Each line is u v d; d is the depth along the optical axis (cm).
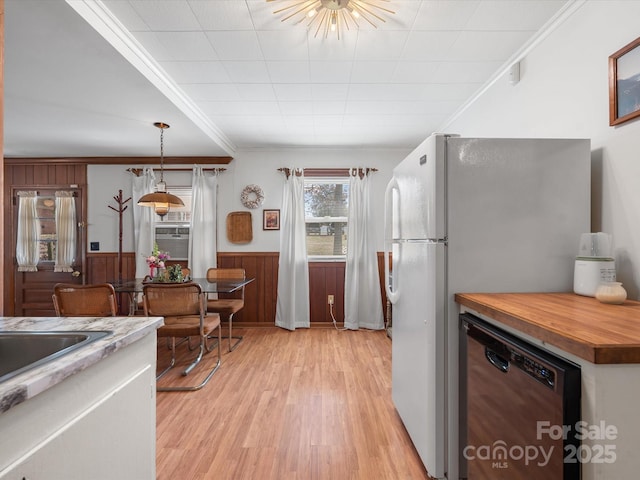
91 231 466
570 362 91
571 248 156
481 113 291
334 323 453
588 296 143
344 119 358
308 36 213
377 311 439
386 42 220
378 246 458
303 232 451
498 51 230
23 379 69
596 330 93
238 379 280
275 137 418
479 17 194
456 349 154
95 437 89
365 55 236
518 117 236
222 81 273
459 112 334
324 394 251
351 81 274
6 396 62
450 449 154
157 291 269
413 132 399
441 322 155
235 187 463
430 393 156
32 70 226
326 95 300
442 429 156
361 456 178
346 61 244
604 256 146
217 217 464
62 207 463
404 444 189
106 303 263
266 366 309
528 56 224
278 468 169
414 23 200
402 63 246
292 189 450
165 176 466
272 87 284
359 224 450
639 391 83
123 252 463
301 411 226
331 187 471
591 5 169
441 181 155
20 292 464
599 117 164
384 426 207
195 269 448
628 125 147
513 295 148
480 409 132
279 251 460
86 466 86
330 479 162
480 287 155
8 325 115
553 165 156
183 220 466
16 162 461
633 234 145
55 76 235
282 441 192
